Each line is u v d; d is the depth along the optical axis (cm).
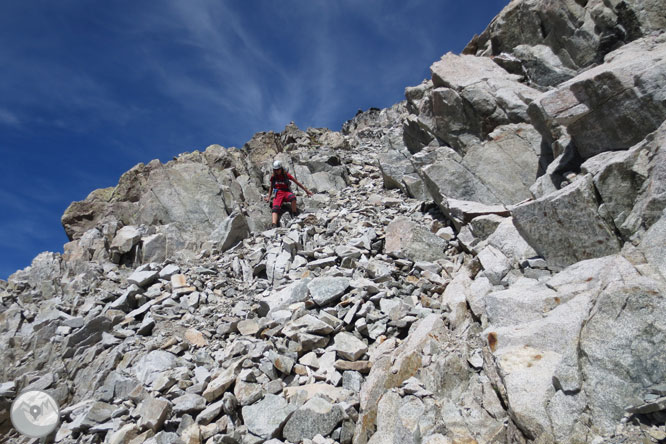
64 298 1087
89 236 1295
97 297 1074
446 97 1223
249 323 874
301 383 684
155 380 760
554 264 665
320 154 1886
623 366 396
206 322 939
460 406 509
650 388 377
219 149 1814
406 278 911
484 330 589
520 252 742
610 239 601
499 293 615
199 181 1484
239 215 1345
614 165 614
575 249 639
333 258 1038
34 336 952
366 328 762
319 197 1552
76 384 848
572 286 551
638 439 353
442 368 563
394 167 1512
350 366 679
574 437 377
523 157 1062
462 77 1245
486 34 1511
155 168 1602
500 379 474
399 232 1040
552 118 778
